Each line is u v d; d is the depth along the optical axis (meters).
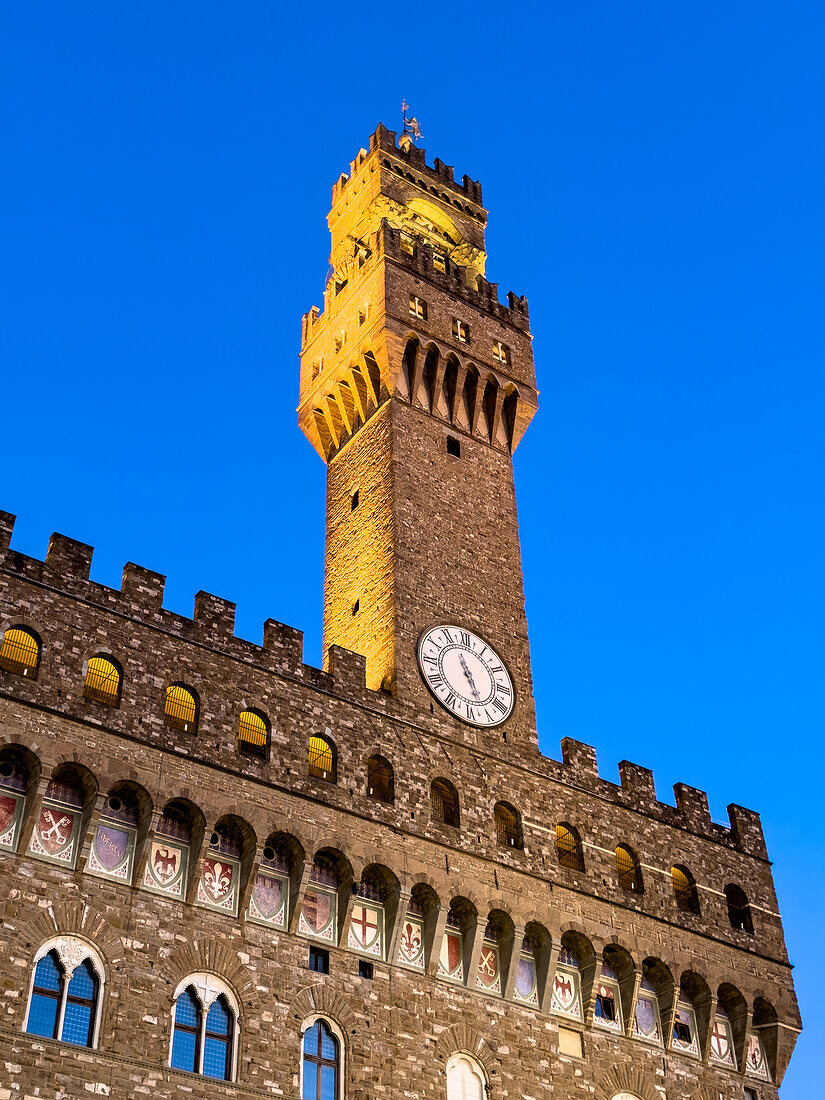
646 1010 68.94
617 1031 67.06
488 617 75.31
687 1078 68.12
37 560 58.94
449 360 83.62
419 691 69.06
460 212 97.38
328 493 81.81
